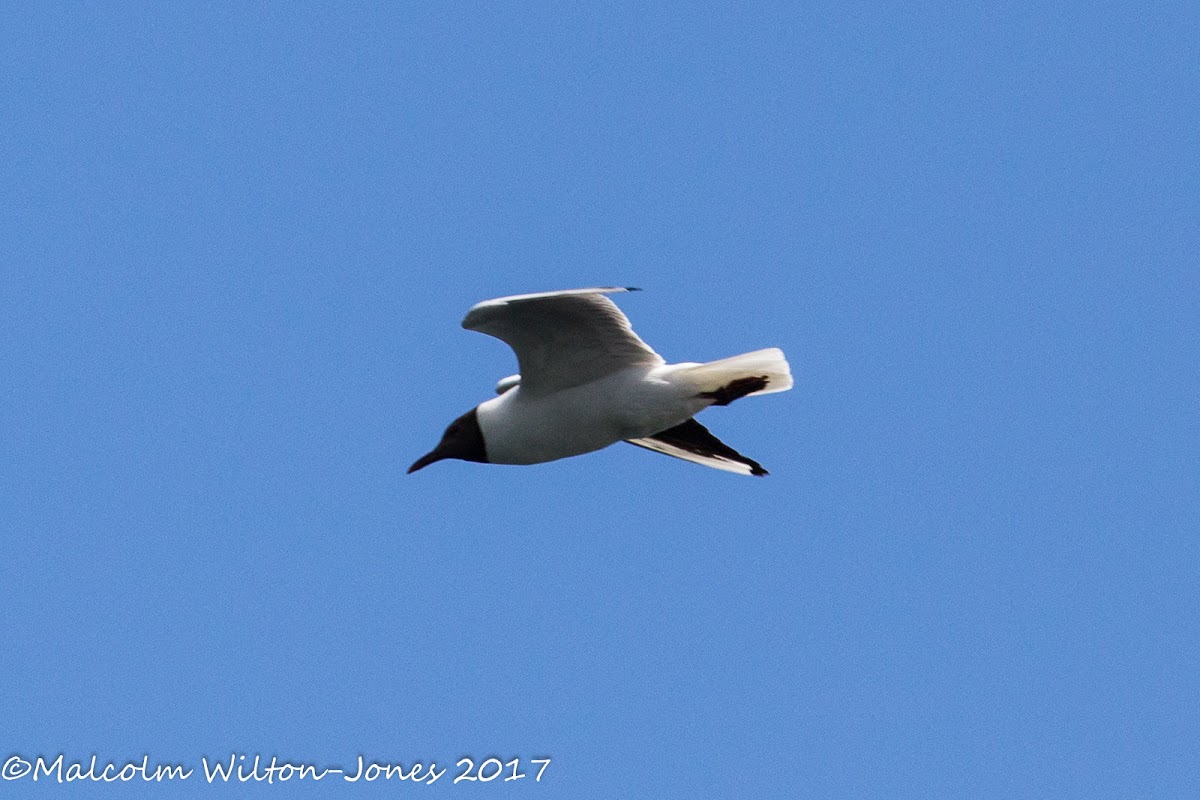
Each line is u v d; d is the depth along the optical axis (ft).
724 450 52.95
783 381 46.14
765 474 53.01
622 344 46.44
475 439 49.24
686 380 46.44
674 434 52.90
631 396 46.68
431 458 49.96
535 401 47.96
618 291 42.42
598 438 47.85
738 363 46.14
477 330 46.06
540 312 44.88
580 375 47.14
